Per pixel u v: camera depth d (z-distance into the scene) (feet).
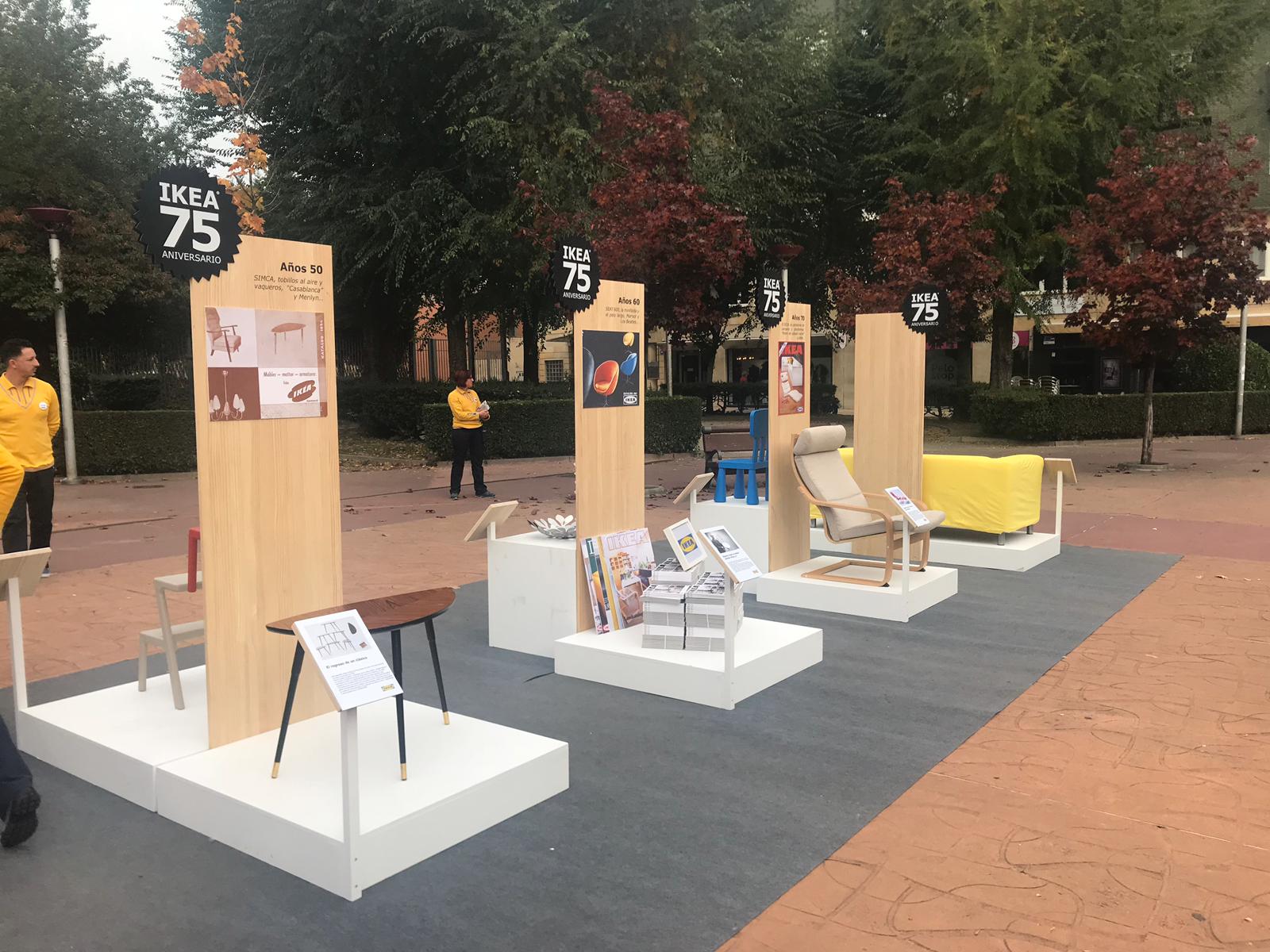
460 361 74.90
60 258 47.78
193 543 13.65
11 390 23.80
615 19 54.95
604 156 44.47
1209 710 15.05
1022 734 14.19
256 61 59.11
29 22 63.72
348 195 61.67
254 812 10.55
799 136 74.18
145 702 14.16
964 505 26.76
